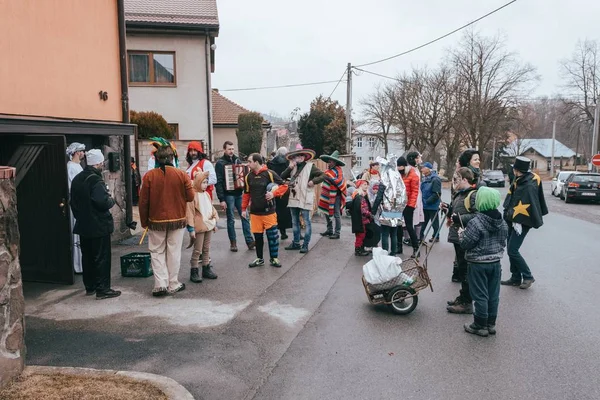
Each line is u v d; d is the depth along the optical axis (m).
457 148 51.16
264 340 5.07
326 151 41.69
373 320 5.75
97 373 4.10
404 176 8.86
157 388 3.85
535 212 6.98
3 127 6.01
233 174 9.12
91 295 6.42
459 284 7.44
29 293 6.50
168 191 6.25
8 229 3.92
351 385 4.15
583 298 6.71
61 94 7.69
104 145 9.48
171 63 20.19
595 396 4.00
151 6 20.94
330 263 8.53
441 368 4.49
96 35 8.84
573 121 59.78
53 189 6.59
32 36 6.91
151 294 6.50
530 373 4.40
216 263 8.36
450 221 6.32
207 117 20.39
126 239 10.10
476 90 47.34
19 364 4.04
